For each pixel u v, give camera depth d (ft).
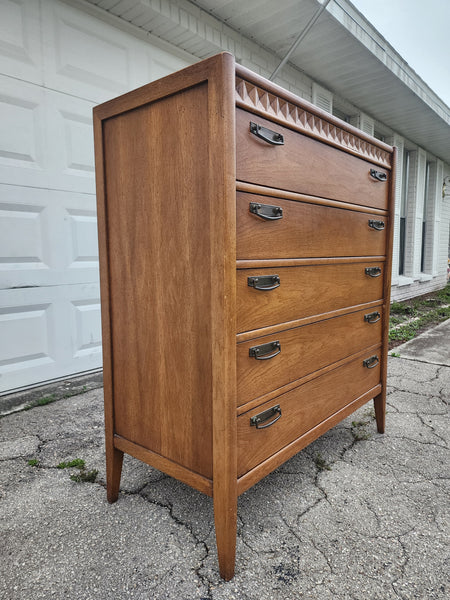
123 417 4.52
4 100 7.55
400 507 4.65
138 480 5.25
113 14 9.23
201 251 3.46
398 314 19.16
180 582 3.54
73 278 8.89
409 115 18.69
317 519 4.43
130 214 4.10
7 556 3.84
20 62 7.71
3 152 7.61
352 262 5.40
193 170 3.43
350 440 6.42
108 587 3.48
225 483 3.48
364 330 5.88
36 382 8.43
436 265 29.14
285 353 4.23
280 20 11.16
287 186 4.04
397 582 3.53
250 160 3.52
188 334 3.67
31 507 4.63
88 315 9.28
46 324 8.51
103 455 5.85
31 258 8.18
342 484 5.15
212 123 3.20
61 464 5.54
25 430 6.59
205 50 11.35
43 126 8.16
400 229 23.61
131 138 3.98
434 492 4.96
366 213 5.68
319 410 4.94
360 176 5.44
